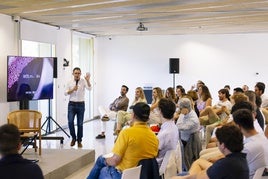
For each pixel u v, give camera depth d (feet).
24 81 24.98
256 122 14.98
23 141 21.84
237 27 34.50
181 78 41.65
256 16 27.22
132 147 12.09
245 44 40.24
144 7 23.40
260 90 24.68
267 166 11.28
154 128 18.80
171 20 29.48
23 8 23.82
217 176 8.52
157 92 26.07
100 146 26.63
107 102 43.34
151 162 12.32
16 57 24.47
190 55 41.37
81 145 26.37
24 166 7.31
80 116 26.40
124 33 40.42
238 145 8.59
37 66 25.75
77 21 30.32
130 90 42.75
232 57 40.57
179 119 18.01
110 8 23.91
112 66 43.09
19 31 27.53
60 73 33.99
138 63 42.52
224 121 20.12
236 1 21.17
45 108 32.50
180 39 41.52
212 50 40.96
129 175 11.02
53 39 32.60
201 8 23.73
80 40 40.55
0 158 7.33
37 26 29.94
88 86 26.71
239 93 18.31
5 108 26.35
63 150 22.88
